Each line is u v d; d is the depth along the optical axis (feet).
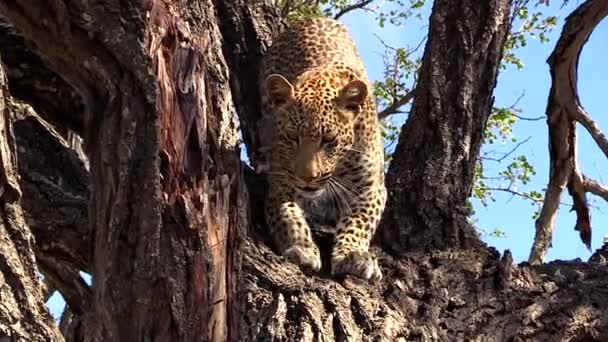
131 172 16.79
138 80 16.56
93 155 17.44
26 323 17.03
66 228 24.54
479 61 29.68
